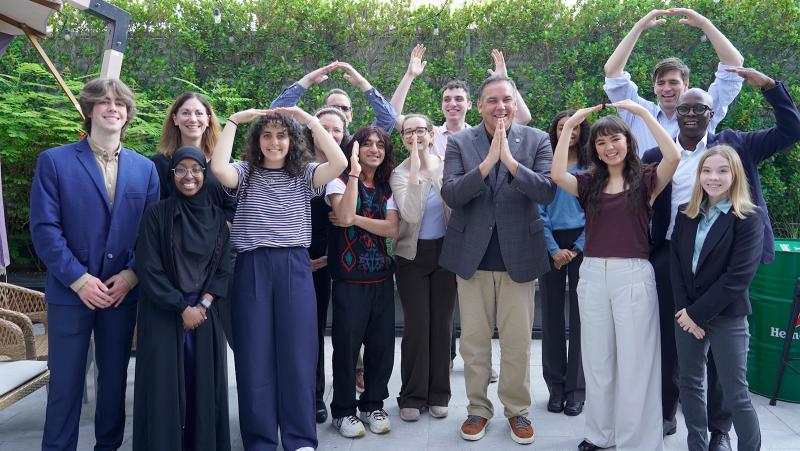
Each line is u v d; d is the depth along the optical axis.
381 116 3.70
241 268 2.57
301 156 2.60
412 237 2.95
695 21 3.22
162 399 2.31
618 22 4.99
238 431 3.05
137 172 2.56
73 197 2.41
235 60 5.36
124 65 5.25
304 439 2.60
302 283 2.58
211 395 2.41
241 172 2.58
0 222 3.16
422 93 5.09
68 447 2.44
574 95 4.95
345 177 2.97
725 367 2.38
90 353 3.34
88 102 2.46
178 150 2.40
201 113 2.83
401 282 3.06
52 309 2.42
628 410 2.52
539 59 5.14
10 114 4.73
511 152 2.77
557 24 5.03
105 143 2.50
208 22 5.21
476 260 2.73
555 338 3.25
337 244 2.87
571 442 2.82
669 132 3.20
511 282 2.77
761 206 2.74
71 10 5.18
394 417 3.15
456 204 2.69
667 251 2.75
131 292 2.52
